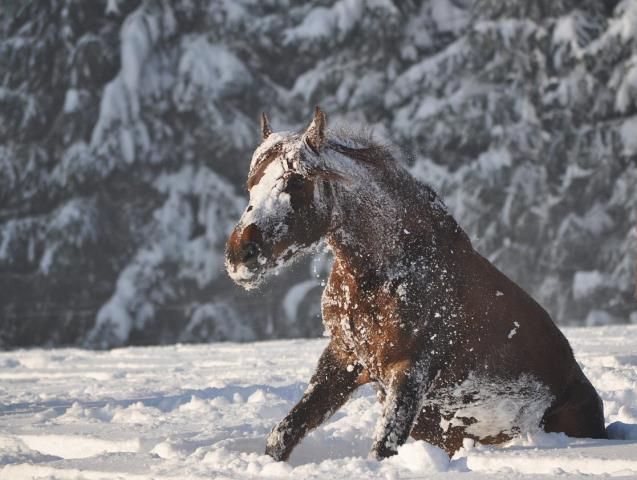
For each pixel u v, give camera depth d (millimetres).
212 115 28531
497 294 5074
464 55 28359
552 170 27094
